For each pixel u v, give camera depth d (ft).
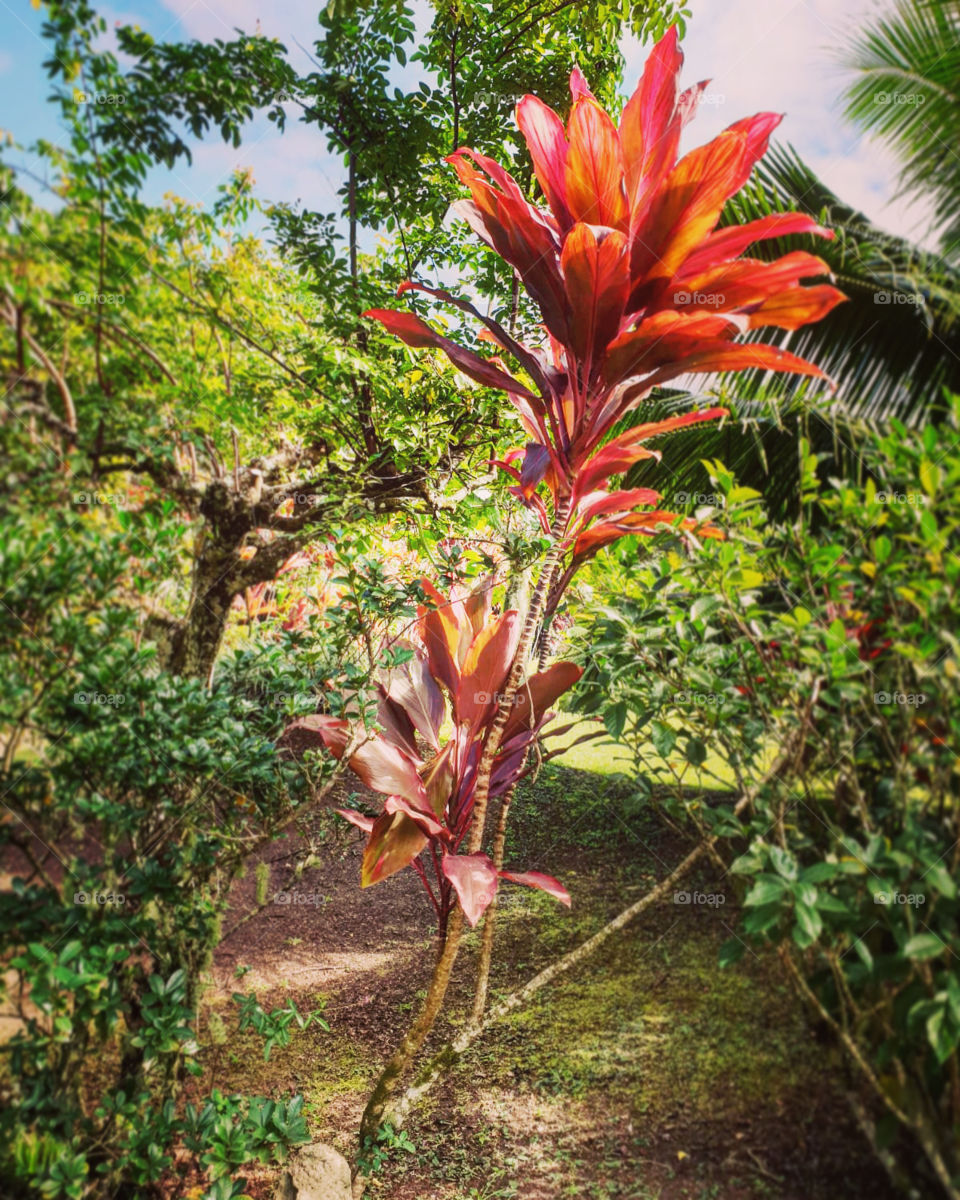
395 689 7.53
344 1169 6.59
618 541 7.60
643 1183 5.92
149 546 6.52
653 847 7.82
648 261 6.12
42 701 6.18
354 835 8.55
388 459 8.71
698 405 8.75
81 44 6.54
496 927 8.13
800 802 5.98
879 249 7.18
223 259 7.96
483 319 6.78
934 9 6.77
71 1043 6.32
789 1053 5.94
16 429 6.17
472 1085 6.98
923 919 5.28
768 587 6.51
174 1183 6.60
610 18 9.67
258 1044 7.64
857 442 6.61
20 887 6.04
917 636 5.47
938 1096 5.27
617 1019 6.73
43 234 6.35
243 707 6.95
